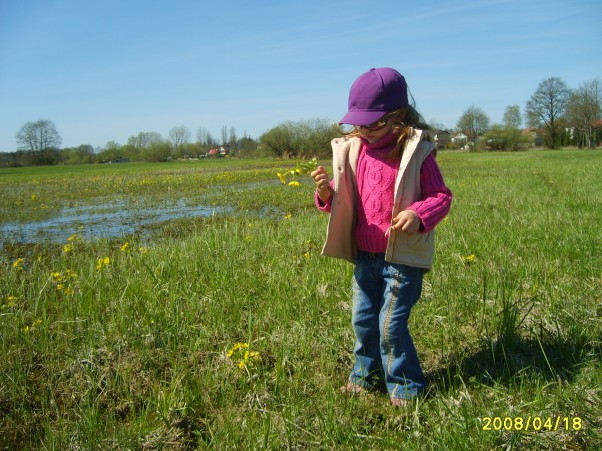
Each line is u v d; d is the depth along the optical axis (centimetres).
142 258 552
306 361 322
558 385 272
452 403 262
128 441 248
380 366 293
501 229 684
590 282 434
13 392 290
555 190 1230
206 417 274
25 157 7681
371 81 266
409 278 269
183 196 1531
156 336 359
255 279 476
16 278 520
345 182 285
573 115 8475
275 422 260
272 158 5628
